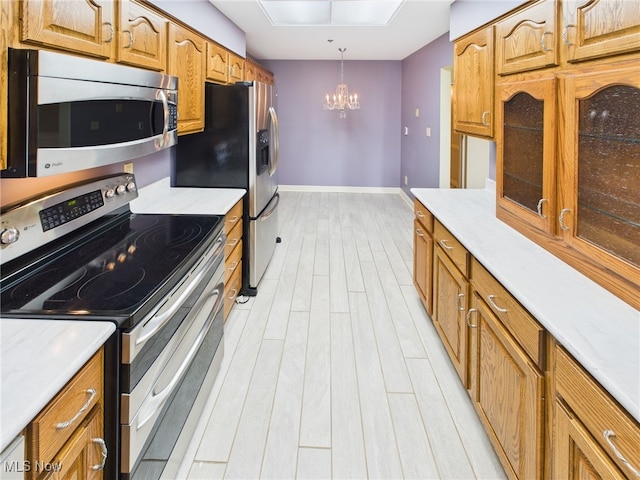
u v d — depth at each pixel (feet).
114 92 5.00
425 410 6.75
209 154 10.78
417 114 21.36
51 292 4.36
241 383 7.42
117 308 3.99
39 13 3.84
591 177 4.56
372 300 10.91
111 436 3.89
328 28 15.87
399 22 14.84
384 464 5.69
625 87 3.85
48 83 3.79
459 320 6.97
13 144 3.71
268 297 11.08
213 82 11.27
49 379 2.96
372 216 20.40
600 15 4.29
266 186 12.22
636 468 2.79
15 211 4.80
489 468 5.60
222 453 5.84
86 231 6.28
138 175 8.97
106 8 5.10
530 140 6.12
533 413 4.26
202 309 6.15
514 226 6.91
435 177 18.24
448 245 7.59
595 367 3.18
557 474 3.88
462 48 9.61
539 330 4.10
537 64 5.89
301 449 5.94
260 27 15.70
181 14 9.09
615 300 4.25
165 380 4.75
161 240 6.26
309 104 25.86
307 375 7.68
